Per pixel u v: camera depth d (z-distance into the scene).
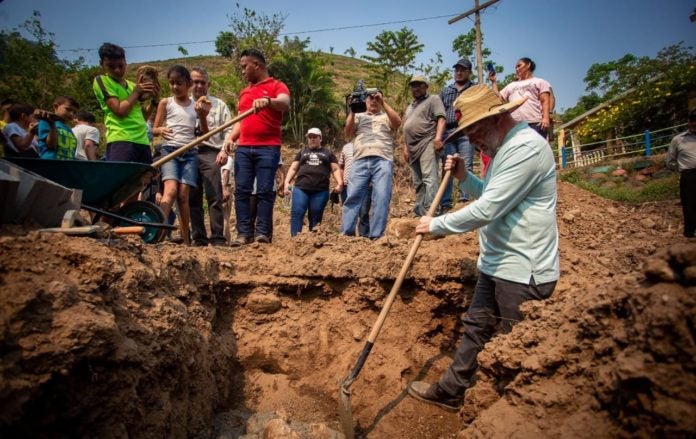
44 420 1.96
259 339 3.83
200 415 2.98
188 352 2.89
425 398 3.26
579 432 1.83
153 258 3.14
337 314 3.98
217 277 3.80
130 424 2.25
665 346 1.62
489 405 2.58
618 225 6.12
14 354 1.82
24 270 2.06
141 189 3.80
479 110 2.74
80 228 2.54
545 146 2.64
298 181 5.66
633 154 15.88
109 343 2.09
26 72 12.55
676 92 15.55
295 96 16.44
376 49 17.94
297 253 4.12
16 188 2.26
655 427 1.56
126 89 4.49
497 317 2.92
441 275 3.81
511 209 2.68
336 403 3.52
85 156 5.81
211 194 5.05
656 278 1.81
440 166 6.00
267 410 3.42
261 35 16.19
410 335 3.88
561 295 2.65
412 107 5.52
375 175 4.91
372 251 4.07
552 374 2.20
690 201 6.09
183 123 4.80
